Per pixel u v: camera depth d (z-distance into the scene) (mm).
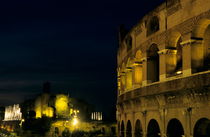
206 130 26656
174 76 30422
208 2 25625
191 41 27766
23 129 119250
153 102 33625
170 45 32125
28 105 140375
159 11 33344
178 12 29859
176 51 32188
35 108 132500
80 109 134500
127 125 44250
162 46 32531
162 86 31641
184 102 27656
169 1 31406
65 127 103438
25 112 143500
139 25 39062
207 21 26469
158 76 36531
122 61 49469
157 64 36781
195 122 26094
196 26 27172
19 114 178250
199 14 26688
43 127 109625
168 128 30641
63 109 127312
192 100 26562
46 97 128875
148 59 36531
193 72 27391
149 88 34469
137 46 39781
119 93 53656
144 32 37312
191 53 27688
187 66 27906
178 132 30797
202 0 26406
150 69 36406
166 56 32094
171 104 29938
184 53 28422
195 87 25656
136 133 39750
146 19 36625
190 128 26672
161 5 32938
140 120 37719
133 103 39969
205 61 28016
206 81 24906
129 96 41250
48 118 112438
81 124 104000
